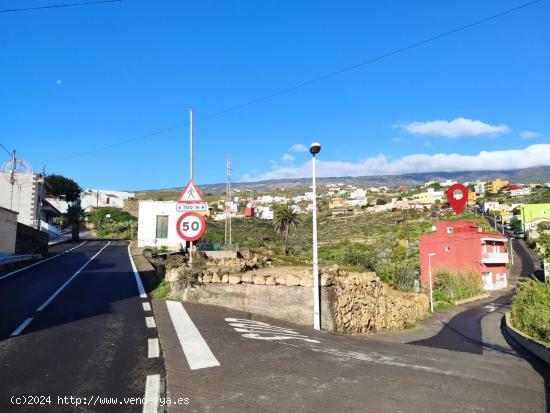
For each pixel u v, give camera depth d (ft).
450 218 290.97
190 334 28.32
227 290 41.52
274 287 40.91
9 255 75.41
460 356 36.60
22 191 141.79
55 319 31.12
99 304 37.78
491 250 199.41
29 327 28.40
